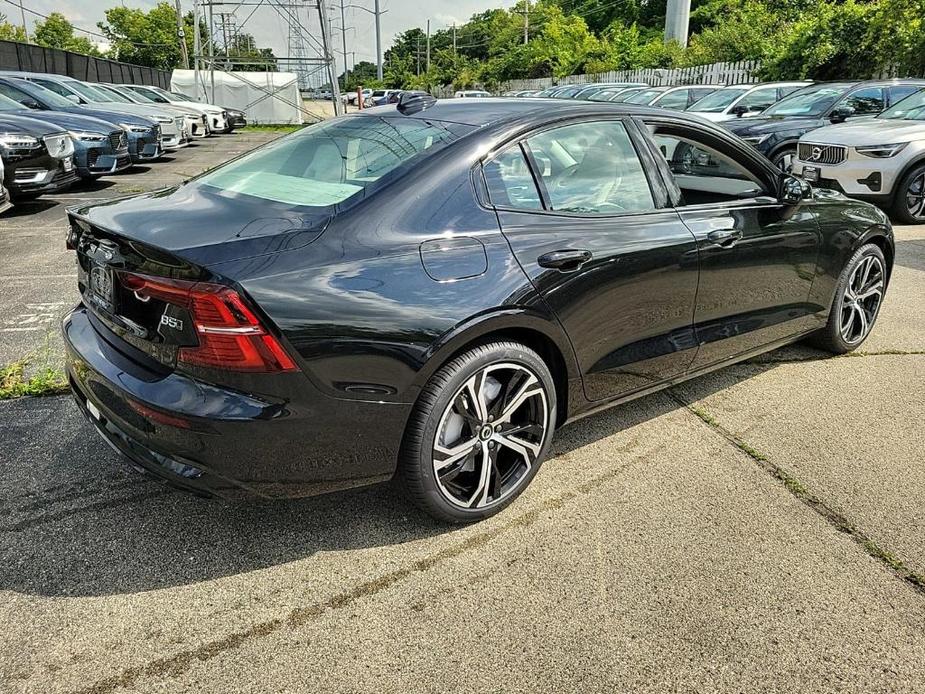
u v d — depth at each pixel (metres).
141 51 61.03
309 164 2.75
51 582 2.23
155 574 2.29
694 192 3.40
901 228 7.87
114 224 2.30
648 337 3.03
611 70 32.50
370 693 1.85
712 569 2.36
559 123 2.81
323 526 2.56
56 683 1.86
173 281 2.04
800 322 3.86
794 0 24.92
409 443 2.35
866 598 2.24
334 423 2.18
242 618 2.11
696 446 3.18
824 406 3.59
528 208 2.63
